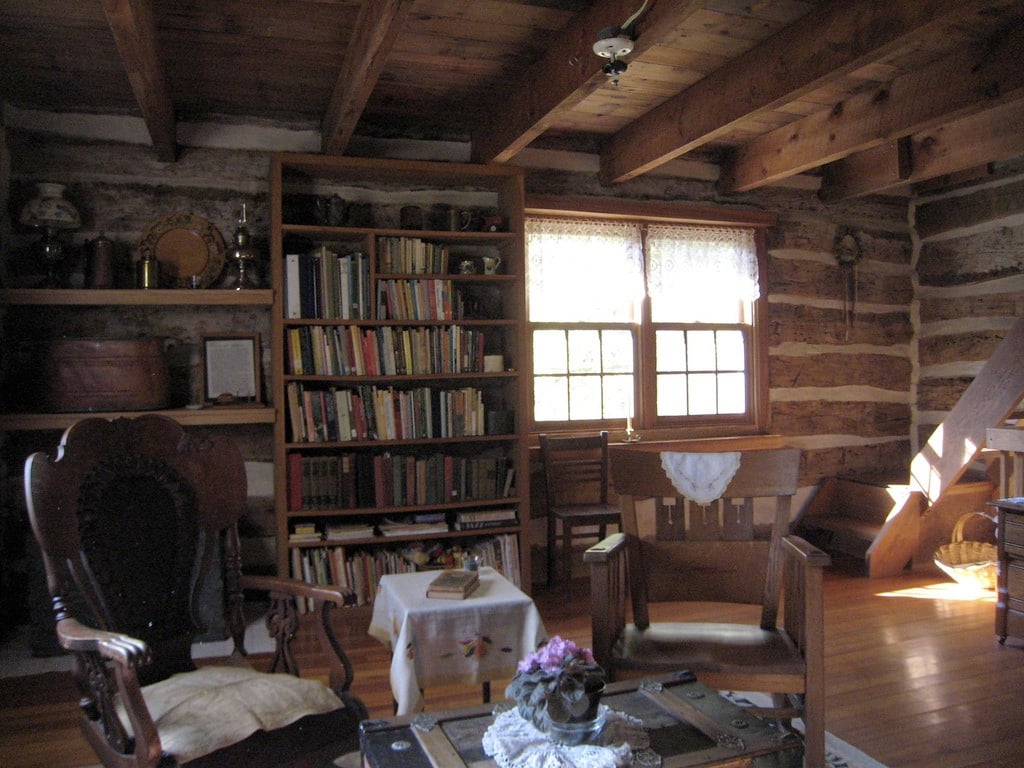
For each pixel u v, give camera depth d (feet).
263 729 6.20
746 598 8.84
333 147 13.70
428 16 10.69
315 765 5.95
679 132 13.80
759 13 10.80
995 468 17.10
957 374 18.74
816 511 18.48
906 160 16.21
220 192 14.43
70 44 11.30
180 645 7.44
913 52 12.25
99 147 13.88
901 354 19.67
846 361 19.01
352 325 14.07
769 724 5.75
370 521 14.64
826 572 16.55
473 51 11.87
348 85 11.38
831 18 10.42
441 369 14.61
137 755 5.67
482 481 14.73
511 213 15.29
